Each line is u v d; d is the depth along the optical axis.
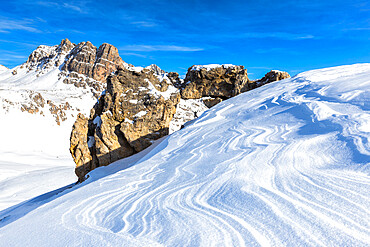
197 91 24.39
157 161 7.76
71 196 5.61
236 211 3.07
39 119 111.12
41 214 4.41
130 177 6.43
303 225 2.47
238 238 2.45
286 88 13.47
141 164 7.87
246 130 8.05
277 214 2.77
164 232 2.81
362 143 4.27
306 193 3.16
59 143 101.31
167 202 3.90
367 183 3.07
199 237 2.56
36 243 3.05
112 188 5.58
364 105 6.53
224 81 24.05
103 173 14.81
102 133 18.83
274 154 5.08
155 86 20.88
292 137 5.94
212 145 7.52
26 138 94.94
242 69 24.02
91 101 161.88
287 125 7.19
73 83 189.62
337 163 3.96
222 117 12.34
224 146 6.95
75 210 4.25
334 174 3.55
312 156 4.50
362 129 4.92
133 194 4.79
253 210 2.99
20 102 113.94
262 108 10.84
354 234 2.19
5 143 86.19
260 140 6.46
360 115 5.73
